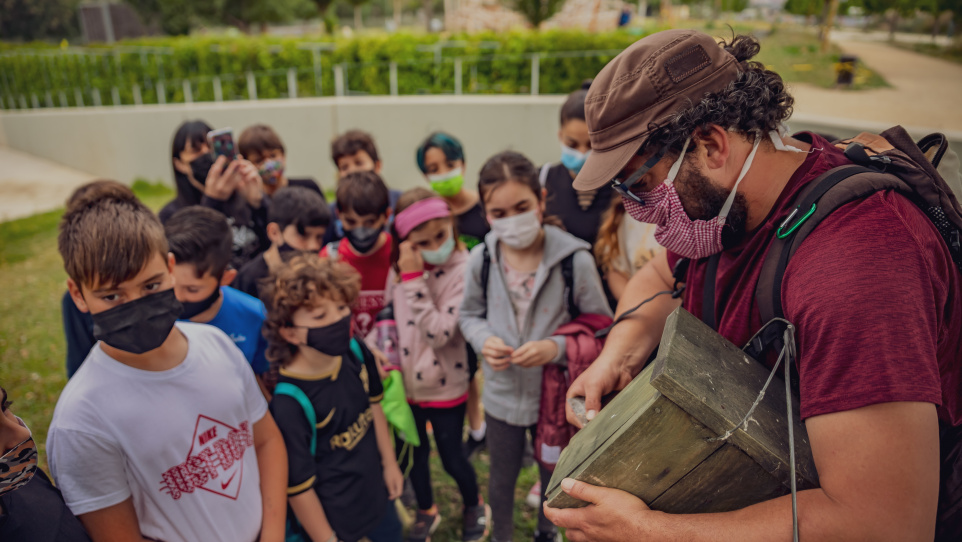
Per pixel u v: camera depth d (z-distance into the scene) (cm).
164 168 1030
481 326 218
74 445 132
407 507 276
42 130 1234
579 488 103
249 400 168
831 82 738
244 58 964
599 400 135
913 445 79
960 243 97
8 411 106
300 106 873
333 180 888
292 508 185
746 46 111
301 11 2619
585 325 203
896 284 83
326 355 185
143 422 140
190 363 150
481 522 252
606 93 109
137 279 129
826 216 94
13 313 495
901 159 101
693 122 101
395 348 236
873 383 80
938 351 96
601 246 229
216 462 153
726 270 116
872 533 80
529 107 741
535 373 212
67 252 127
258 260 259
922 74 743
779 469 92
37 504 118
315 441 188
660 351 99
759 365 105
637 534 97
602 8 1434
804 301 89
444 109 789
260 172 371
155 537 149
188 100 1024
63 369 398
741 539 90
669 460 97
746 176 105
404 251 231
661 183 109
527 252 214
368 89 896
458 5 1502
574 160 260
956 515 101
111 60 1110
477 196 325
